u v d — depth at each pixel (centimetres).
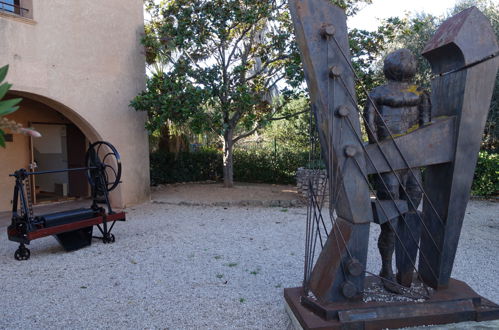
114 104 897
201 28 1011
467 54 289
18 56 721
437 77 320
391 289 314
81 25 826
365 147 286
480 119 300
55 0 778
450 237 308
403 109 306
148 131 966
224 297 394
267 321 339
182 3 1012
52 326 335
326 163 299
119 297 397
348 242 288
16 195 548
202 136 1528
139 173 959
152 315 355
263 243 604
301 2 270
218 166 1427
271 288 419
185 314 356
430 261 318
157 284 433
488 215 841
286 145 1748
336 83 278
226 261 514
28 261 531
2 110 84
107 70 880
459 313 290
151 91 916
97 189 650
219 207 916
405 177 313
